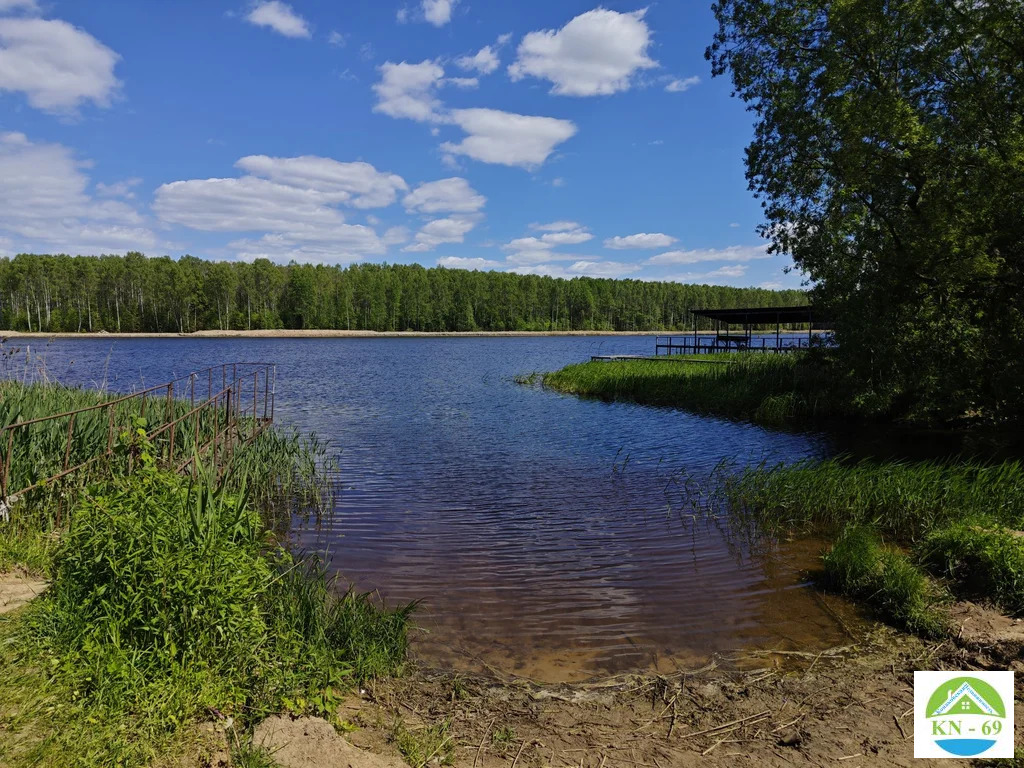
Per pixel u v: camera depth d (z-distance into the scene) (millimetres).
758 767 3896
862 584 6816
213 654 4234
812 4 20031
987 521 8172
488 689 4891
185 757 3459
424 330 120750
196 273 104312
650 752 4066
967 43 16500
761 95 22547
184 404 14047
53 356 45938
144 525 4500
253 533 5914
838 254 21766
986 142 16328
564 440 16891
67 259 99312
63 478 7594
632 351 64562
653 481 12352
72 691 3781
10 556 5809
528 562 7859
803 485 10688
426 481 12266
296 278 108938
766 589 7035
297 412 22125
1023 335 15875
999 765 3826
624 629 6020
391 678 5016
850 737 4219
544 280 138750
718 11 22781
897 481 10406
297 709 4117
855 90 19297
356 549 8305
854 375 20391
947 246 16297
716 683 5027
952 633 5734
